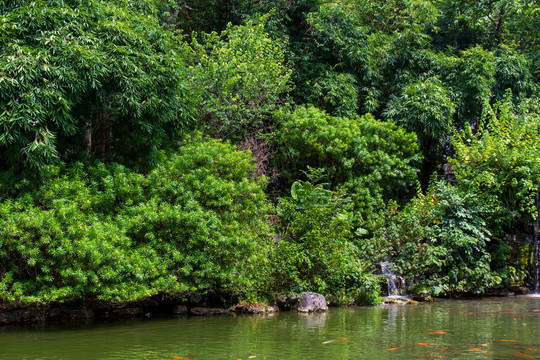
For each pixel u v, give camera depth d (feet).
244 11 56.18
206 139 36.27
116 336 18.42
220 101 41.65
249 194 27.53
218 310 26.61
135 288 21.97
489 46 72.23
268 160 43.75
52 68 21.67
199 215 24.50
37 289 21.07
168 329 20.25
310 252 29.22
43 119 21.43
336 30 53.16
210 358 14.02
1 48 21.47
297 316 24.75
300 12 55.83
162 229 24.58
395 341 16.88
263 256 27.73
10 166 22.91
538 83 63.46
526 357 14.06
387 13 62.59
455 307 29.09
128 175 25.88
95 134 31.37
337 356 14.25
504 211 39.68
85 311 24.38
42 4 23.36
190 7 59.98
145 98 25.72
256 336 18.16
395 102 52.75
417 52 57.77
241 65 42.27
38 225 19.84
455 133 47.78
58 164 24.22
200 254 24.47
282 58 49.08
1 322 22.11
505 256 38.58
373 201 42.11
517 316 24.49
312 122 42.70
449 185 41.24
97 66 23.17
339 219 31.07
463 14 70.03
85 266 21.03
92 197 23.39
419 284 34.99
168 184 25.48
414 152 49.57
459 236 36.76
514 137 44.19
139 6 37.29
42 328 20.89
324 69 52.49
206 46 47.29
